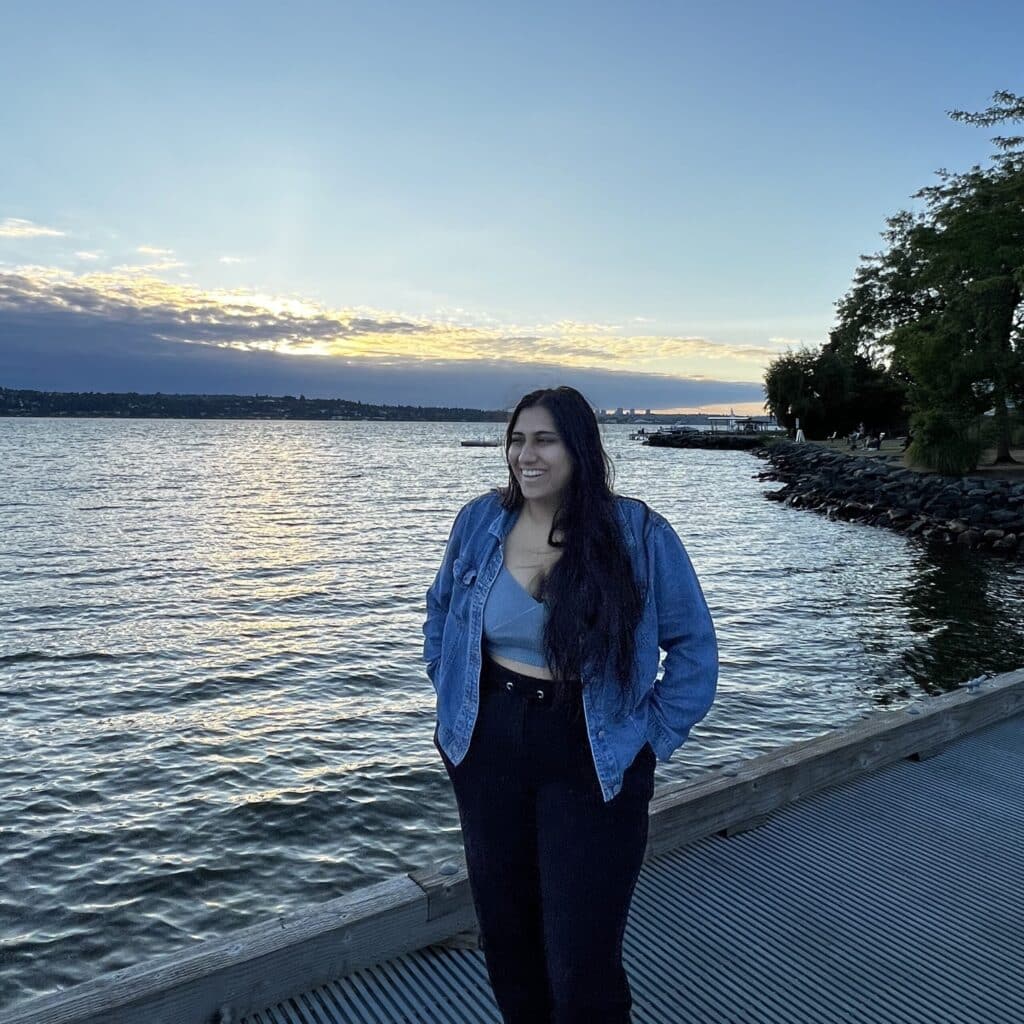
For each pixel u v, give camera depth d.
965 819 3.92
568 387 1.99
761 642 12.81
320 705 9.80
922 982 2.77
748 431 104.38
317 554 21.44
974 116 31.45
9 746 8.46
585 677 1.83
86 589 16.33
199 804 7.25
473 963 2.79
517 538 2.00
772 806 3.93
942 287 33.22
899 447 51.25
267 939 2.58
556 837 1.87
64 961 5.25
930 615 14.80
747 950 2.91
